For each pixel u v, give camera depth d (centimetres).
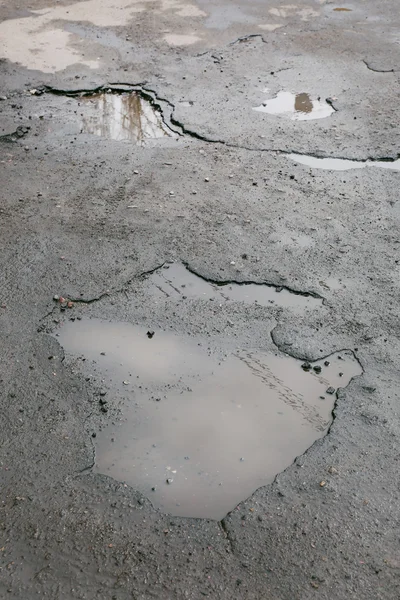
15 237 553
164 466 365
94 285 500
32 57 887
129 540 328
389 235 560
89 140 707
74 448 374
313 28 983
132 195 614
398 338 451
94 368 427
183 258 529
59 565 317
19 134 714
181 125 733
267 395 409
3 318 468
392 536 330
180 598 304
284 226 570
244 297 490
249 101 783
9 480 356
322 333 455
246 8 1054
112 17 1018
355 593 306
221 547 325
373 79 836
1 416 393
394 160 671
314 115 754
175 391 411
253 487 354
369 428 386
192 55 898
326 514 339
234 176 643
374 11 1043
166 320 467
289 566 317
